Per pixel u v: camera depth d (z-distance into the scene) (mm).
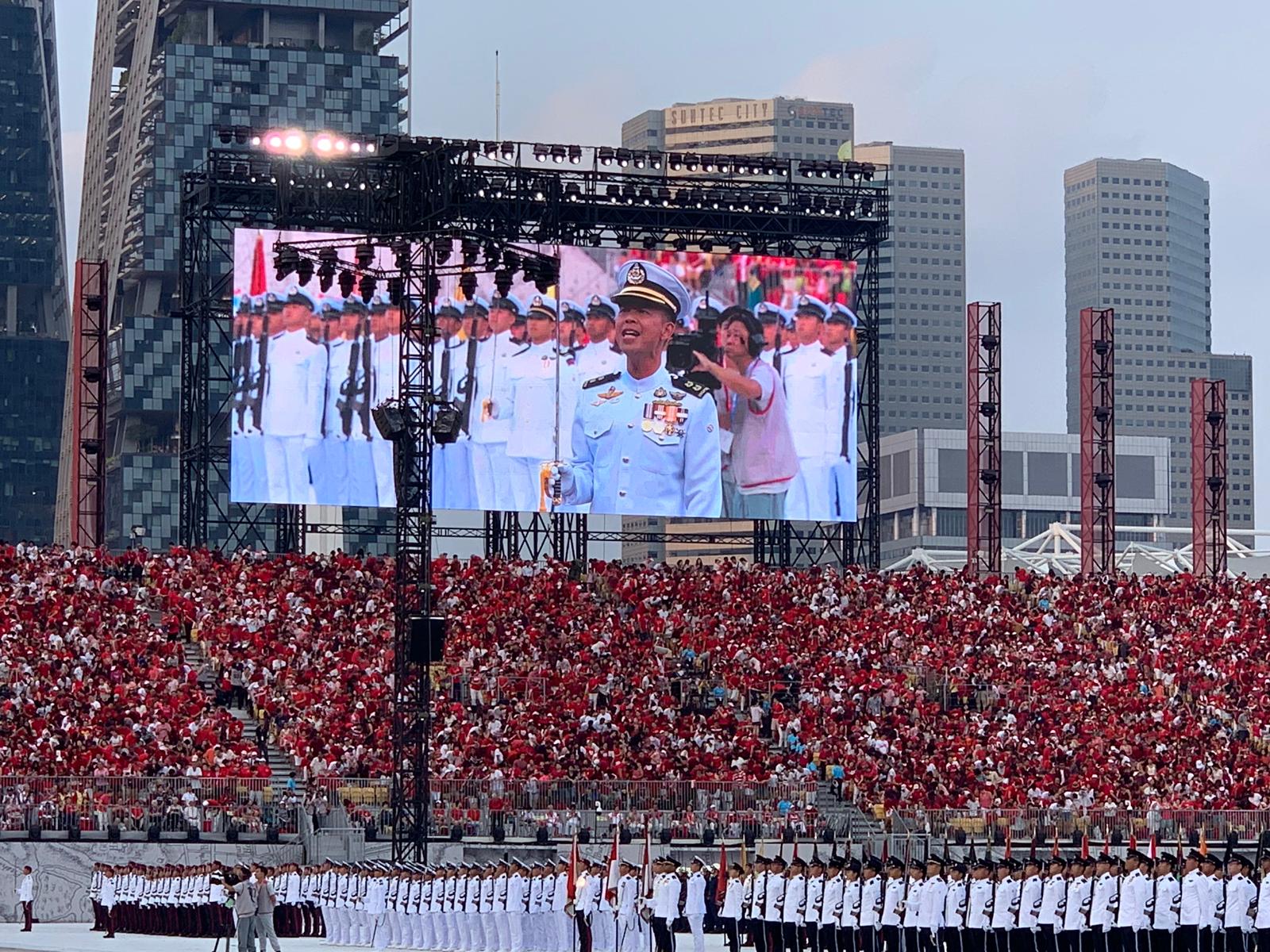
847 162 109062
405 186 78500
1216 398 120438
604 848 81938
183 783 81000
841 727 94812
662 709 94438
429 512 77125
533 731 90500
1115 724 97750
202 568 100375
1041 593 109812
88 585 97625
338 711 89000
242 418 100375
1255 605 110062
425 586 76500
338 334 101438
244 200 104438
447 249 79812
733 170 108438
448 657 95750
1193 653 105000
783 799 85375
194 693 89312
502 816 81875
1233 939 49281
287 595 98625
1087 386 118125
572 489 103250
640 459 104312
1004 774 92250
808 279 107188
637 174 106562
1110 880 50000
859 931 52906
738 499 105375
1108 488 117562
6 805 79125
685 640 101125
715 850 82688
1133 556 143500
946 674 100562
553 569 106312
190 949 65000
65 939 71750
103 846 79750
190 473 105562
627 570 107625
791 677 99188
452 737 88125
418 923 65062
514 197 103812
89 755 82312
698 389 105250
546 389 103312
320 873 70875
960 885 52062
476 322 102438
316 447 101062
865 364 111312
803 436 106562
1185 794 91188
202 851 80250
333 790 81188
